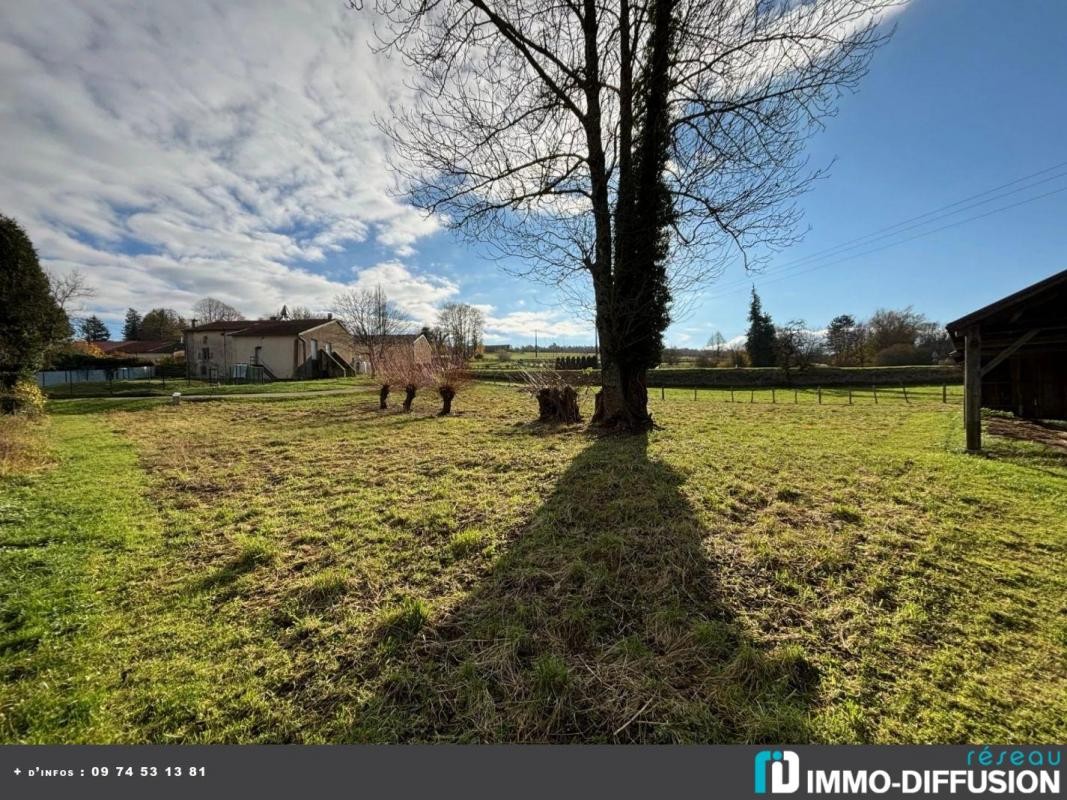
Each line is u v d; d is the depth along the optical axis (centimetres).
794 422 1116
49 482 576
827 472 572
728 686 222
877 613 282
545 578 324
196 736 203
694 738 198
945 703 214
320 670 241
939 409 1466
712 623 269
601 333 880
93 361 3022
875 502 464
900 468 592
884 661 241
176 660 249
